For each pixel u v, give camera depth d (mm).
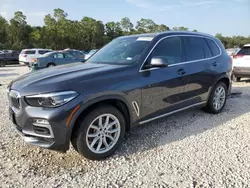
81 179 2826
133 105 3492
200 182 2740
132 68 3531
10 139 3902
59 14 60406
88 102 2984
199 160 3234
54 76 3191
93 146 3182
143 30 82500
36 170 3016
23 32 61469
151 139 3914
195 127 4430
